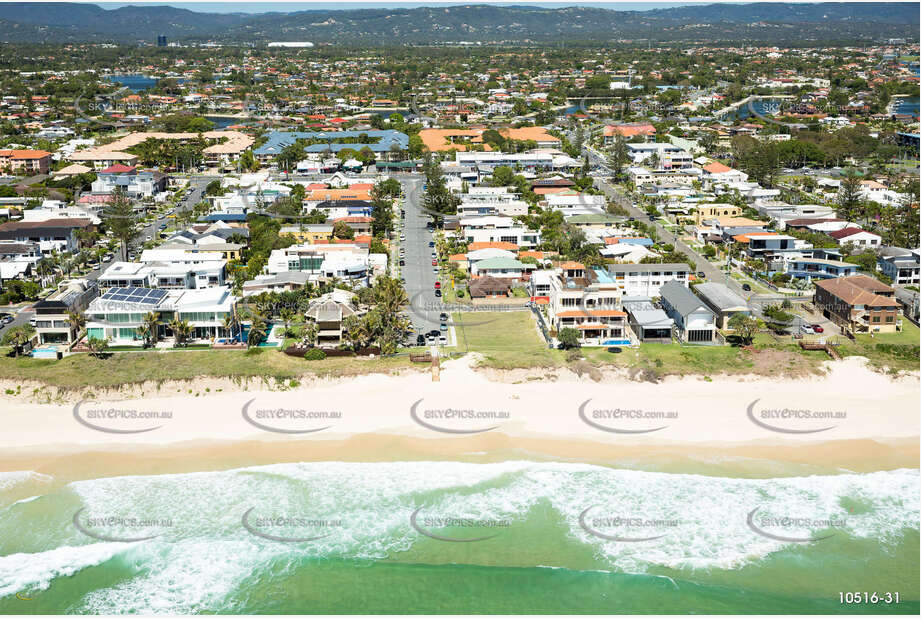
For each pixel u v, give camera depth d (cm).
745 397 9956
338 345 11275
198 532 7706
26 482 8450
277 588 6988
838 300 12394
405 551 7412
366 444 9081
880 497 8100
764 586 6956
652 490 8238
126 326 11469
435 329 12162
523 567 7181
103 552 7450
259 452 8950
